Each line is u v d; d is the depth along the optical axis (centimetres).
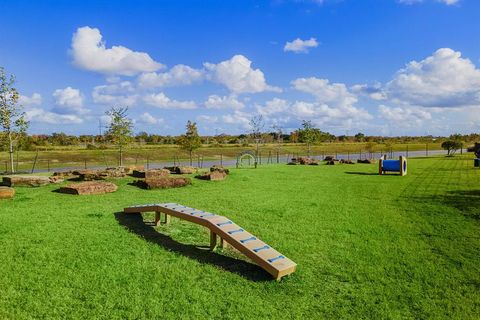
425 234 947
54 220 1016
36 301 559
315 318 537
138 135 7812
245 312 547
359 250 818
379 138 12381
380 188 1777
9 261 703
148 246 813
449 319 536
